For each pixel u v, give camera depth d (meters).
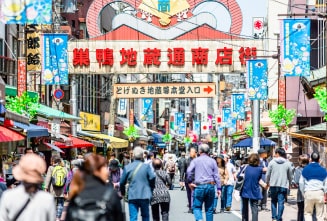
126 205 40.88
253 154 25.78
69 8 78.38
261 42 56.69
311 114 62.88
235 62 56.84
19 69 42.16
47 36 44.97
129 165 23.16
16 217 11.52
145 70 57.28
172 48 57.12
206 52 57.00
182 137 164.12
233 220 32.03
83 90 82.25
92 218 11.21
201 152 25.33
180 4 57.66
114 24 57.53
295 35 41.16
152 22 57.44
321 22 60.44
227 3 56.75
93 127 85.31
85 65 57.34
